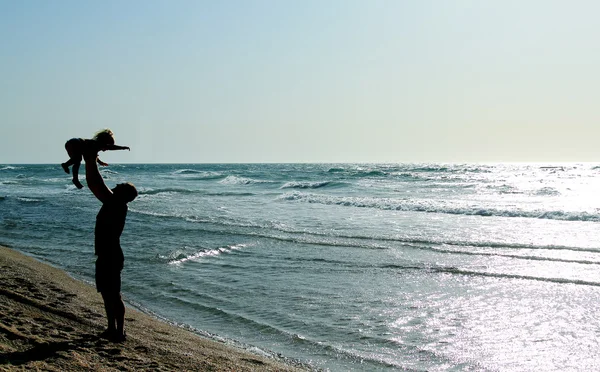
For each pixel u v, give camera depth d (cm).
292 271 1108
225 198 3114
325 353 640
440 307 844
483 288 966
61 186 4584
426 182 4678
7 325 519
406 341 686
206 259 1232
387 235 1586
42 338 496
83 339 520
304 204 2673
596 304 856
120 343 533
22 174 7944
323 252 1320
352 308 835
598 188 3706
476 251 1325
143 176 7088
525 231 1658
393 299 891
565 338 700
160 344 568
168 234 1609
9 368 401
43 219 1972
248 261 1212
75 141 499
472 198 3030
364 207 2486
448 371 588
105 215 528
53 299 693
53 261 1155
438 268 1128
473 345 673
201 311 817
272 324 752
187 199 3041
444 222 1897
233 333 711
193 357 530
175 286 970
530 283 1002
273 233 1633
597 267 1133
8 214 2147
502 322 767
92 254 1247
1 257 1026
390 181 4900
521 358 630
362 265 1165
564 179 5138
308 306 846
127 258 1227
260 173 7375
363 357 627
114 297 536
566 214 1970
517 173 6856
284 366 566
